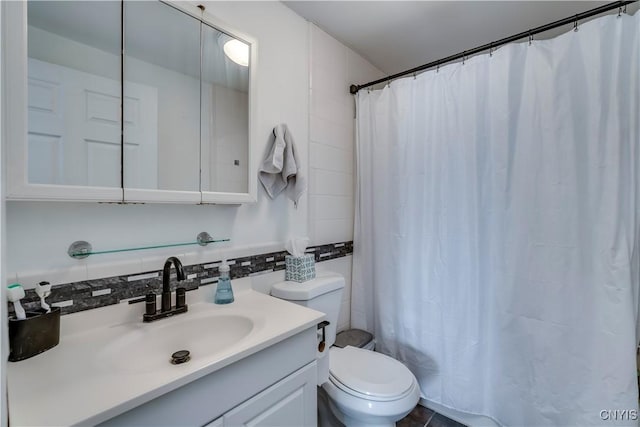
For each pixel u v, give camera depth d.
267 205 1.43
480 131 1.44
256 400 0.82
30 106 0.78
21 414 0.53
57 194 0.79
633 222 1.12
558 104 1.23
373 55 2.00
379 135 1.80
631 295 1.10
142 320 0.97
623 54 1.12
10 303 0.75
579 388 1.19
